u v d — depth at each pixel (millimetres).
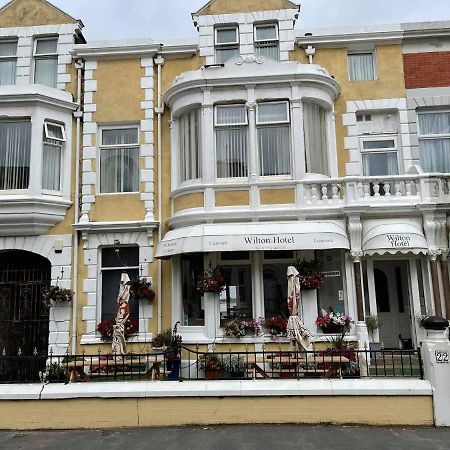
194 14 15188
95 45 14828
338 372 10008
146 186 14180
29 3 15594
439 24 14523
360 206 12273
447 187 12719
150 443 7691
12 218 13539
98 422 8586
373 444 7414
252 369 10312
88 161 14391
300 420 8422
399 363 11570
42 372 11477
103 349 13336
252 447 7367
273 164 13312
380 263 13648
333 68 14625
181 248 12266
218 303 12719
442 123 14430
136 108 14641
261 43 15047
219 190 13109
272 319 12297
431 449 7188
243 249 12000
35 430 8555
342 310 12750
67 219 14180
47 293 13469
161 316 13438
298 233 12070
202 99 13523
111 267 14070
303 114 13461
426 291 12773
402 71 14508
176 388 8609
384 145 14383
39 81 15328
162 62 14938
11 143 14039
